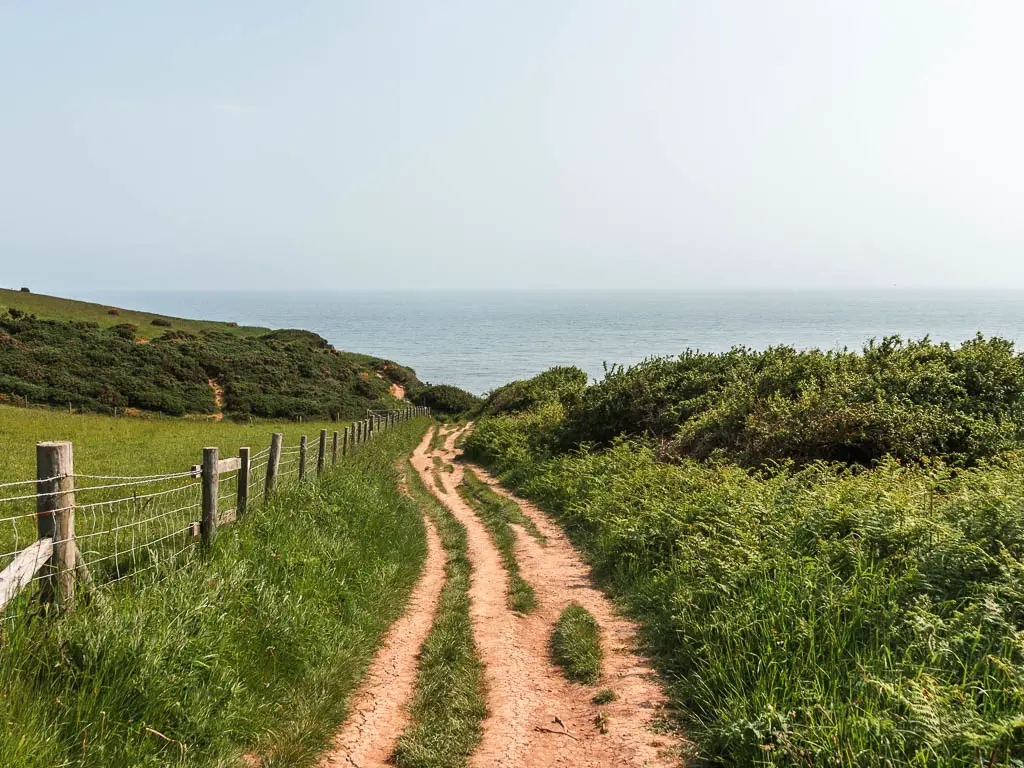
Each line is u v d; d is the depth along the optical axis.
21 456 17.34
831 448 12.78
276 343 68.50
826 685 4.75
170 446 23.20
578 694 5.96
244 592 6.32
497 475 22.11
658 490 12.27
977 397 13.15
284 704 5.44
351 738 5.25
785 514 8.55
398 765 4.85
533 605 8.67
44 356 48.94
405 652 7.17
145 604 5.33
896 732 3.85
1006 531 6.07
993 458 10.68
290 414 50.75
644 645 6.85
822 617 5.47
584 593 9.02
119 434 26.72
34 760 3.57
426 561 11.29
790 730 4.27
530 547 11.96
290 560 7.53
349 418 52.72
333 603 7.45
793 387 15.95
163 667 4.70
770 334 175.88
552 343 183.38
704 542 8.45
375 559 9.80
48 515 4.80
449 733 5.24
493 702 5.86
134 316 76.12
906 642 4.91
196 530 7.32
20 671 4.12
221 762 4.42
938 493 8.73
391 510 13.11
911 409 12.90
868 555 6.50
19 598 4.56
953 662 4.57
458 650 6.99
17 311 58.09
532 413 29.62
